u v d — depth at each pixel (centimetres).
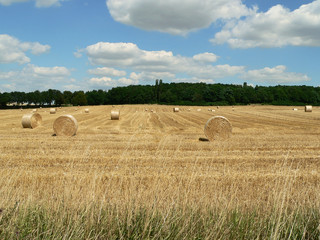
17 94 11181
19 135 1662
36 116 2195
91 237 326
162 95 11062
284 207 425
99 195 485
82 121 2995
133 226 344
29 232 331
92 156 1003
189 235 336
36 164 878
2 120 3005
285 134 1802
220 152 1127
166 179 658
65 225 345
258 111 5444
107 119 3341
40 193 531
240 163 925
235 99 10494
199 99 10694
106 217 364
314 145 1320
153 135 1730
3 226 331
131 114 4656
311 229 363
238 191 589
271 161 959
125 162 905
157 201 409
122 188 595
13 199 413
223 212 377
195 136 1706
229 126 1564
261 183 670
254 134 1812
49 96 11519
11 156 995
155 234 331
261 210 426
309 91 10731
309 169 832
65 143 1323
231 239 343
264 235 346
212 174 750
